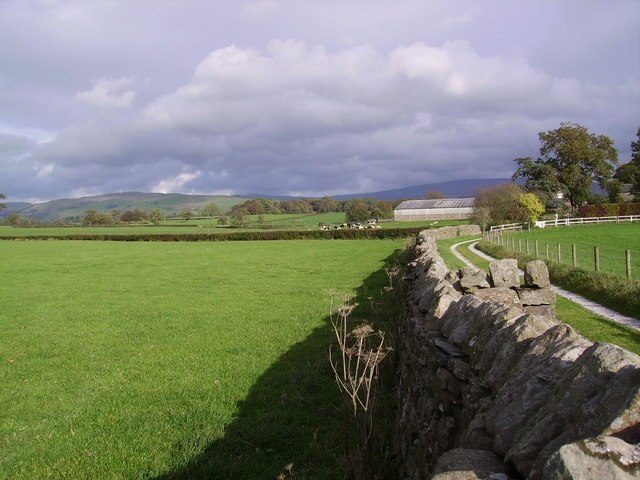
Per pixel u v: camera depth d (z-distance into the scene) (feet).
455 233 195.93
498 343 13.28
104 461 21.94
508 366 12.12
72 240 253.65
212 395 29.53
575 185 295.48
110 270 106.42
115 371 35.37
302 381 30.58
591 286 52.54
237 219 415.23
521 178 306.14
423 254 51.55
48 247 192.54
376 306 52.54
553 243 133.90
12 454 23.08
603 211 248.52
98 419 26.68
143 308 60.39
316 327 46.24
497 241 144.46
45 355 40.60
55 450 23.25
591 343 10.34
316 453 21.13
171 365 36.27
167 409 27.63
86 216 472.03
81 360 38.68
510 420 9.64
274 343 41.11
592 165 295.48
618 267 74.13
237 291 72.49
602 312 42.73
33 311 60.18
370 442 19.07
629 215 232.53
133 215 508.12
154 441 23.71
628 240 139.95
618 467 6.43
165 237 247.29
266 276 90.27
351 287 71.92
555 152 299.99
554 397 8.86
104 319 54.34
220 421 25.55
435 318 20.59
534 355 10.95
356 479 17.19
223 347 40.65
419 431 17.11
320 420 24.86
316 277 86.43
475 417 11.48
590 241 138.62
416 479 15.38
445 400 15.37
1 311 60.49
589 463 6.52
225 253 152.76
